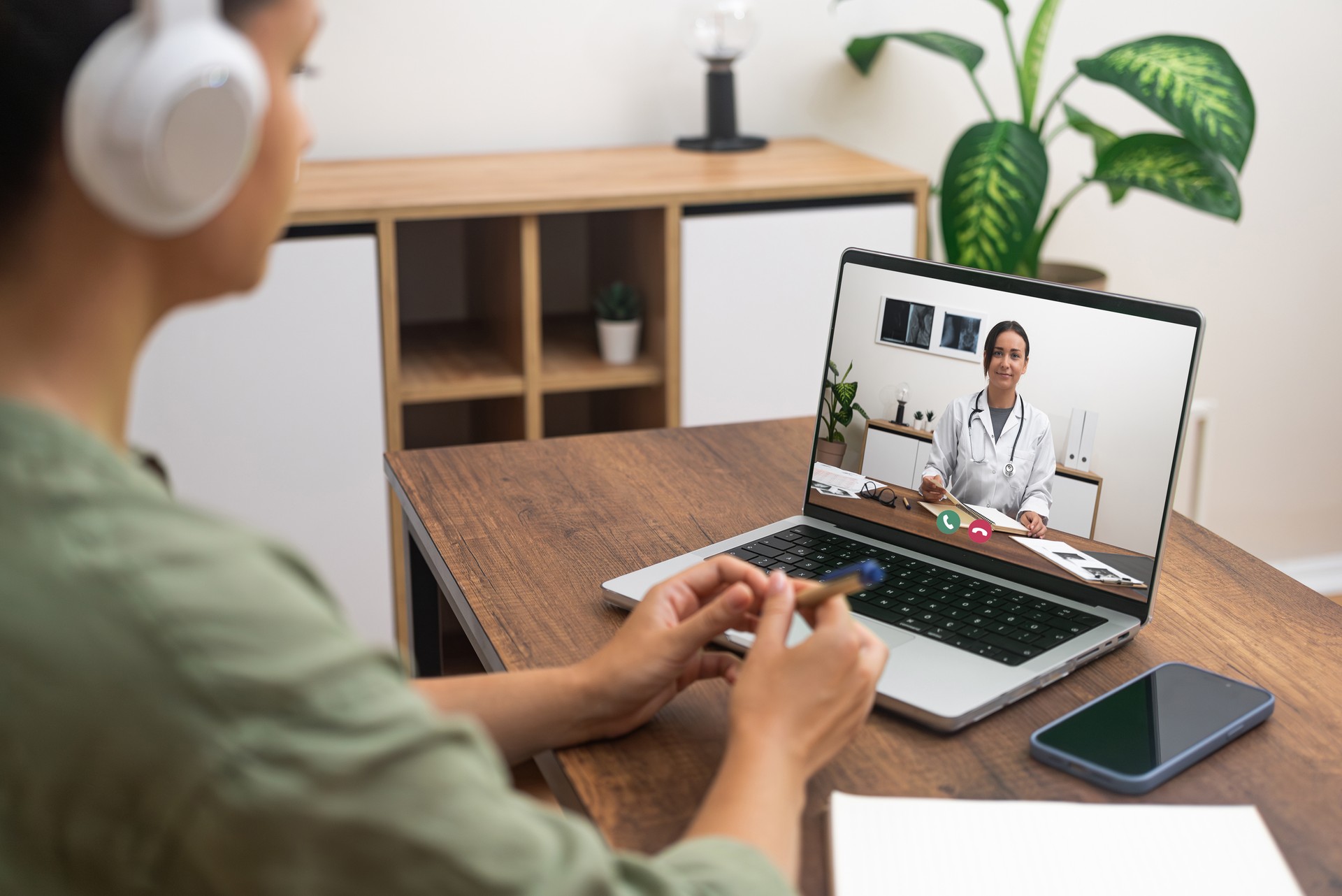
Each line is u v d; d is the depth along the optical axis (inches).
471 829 19.3
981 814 29.4
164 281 21.3
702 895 23.1
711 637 33.1
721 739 33.7
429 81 99.3
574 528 47.1
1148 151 91.2
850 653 29.5
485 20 99.1
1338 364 122.8
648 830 29.8
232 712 17.7
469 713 32.8
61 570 17.5
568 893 20.4
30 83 18.2
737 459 54.4
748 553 43.4
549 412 110.3
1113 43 111.1
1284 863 27.7
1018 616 38.9
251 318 84.4
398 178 92.0
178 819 17.8
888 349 44.4
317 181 90.7
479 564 43.9
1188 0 111.1
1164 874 27.3
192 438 85.4
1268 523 126.2
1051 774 31.6
